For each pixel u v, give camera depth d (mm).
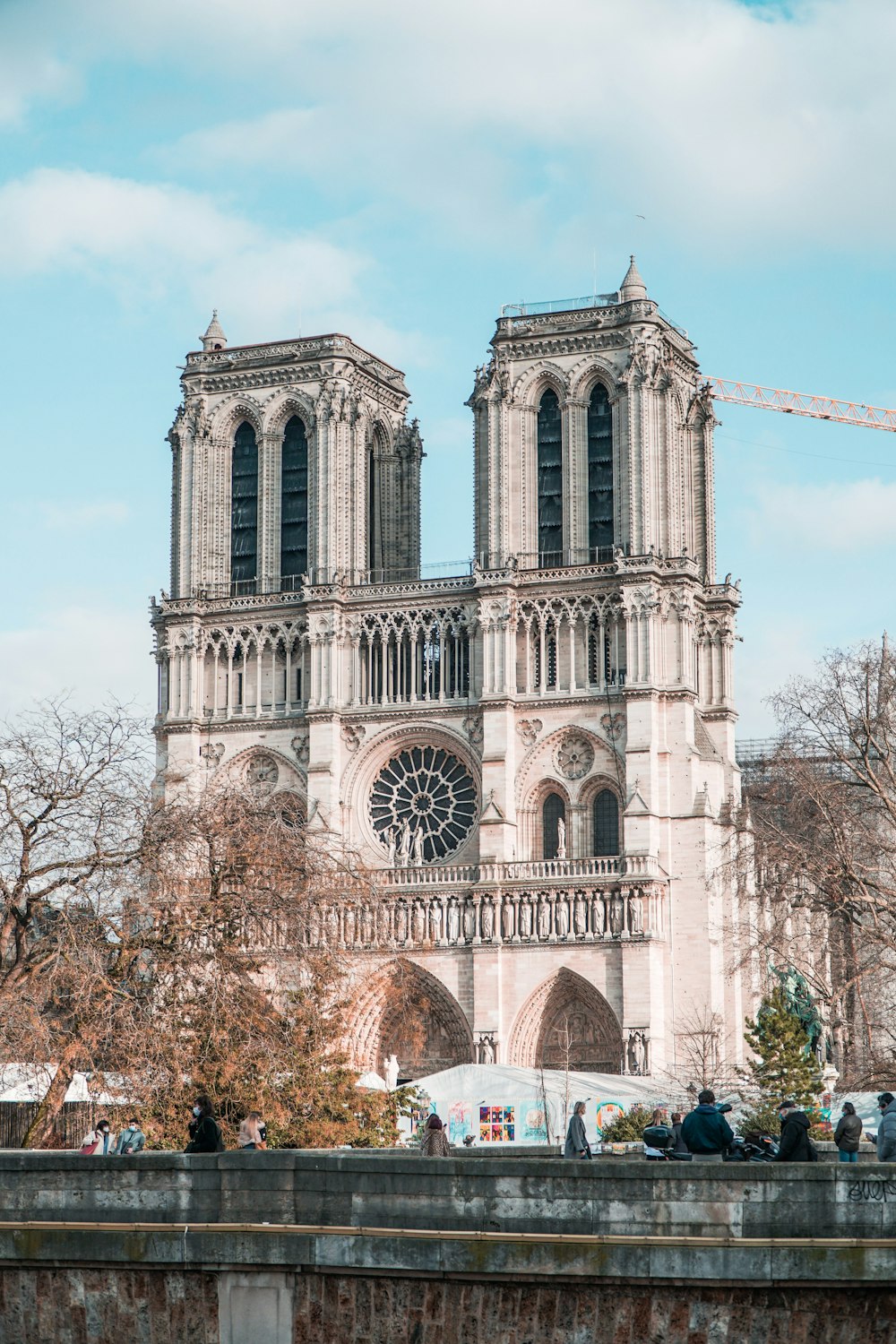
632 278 180625
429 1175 51594
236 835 99250
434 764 180750
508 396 180625
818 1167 49062
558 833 173500
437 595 180750
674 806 171500
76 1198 54656
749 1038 135750
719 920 170250
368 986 163250
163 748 186625
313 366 187625
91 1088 90625
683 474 182250
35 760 93312
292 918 98812
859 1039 158250
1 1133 101688
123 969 93875
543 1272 48781
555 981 169125
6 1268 53625
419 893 173500
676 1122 89500
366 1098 107875
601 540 178875
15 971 92062
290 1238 51062
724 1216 49250
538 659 177750
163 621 187875
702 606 179875
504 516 179125
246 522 190750
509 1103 137375
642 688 172125
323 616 182875
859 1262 47281
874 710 134375
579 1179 50312
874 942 132000
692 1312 48125
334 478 185375
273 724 184000
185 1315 52094
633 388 177125
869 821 144250
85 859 93438
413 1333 49906
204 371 191125
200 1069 94750
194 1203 53688
